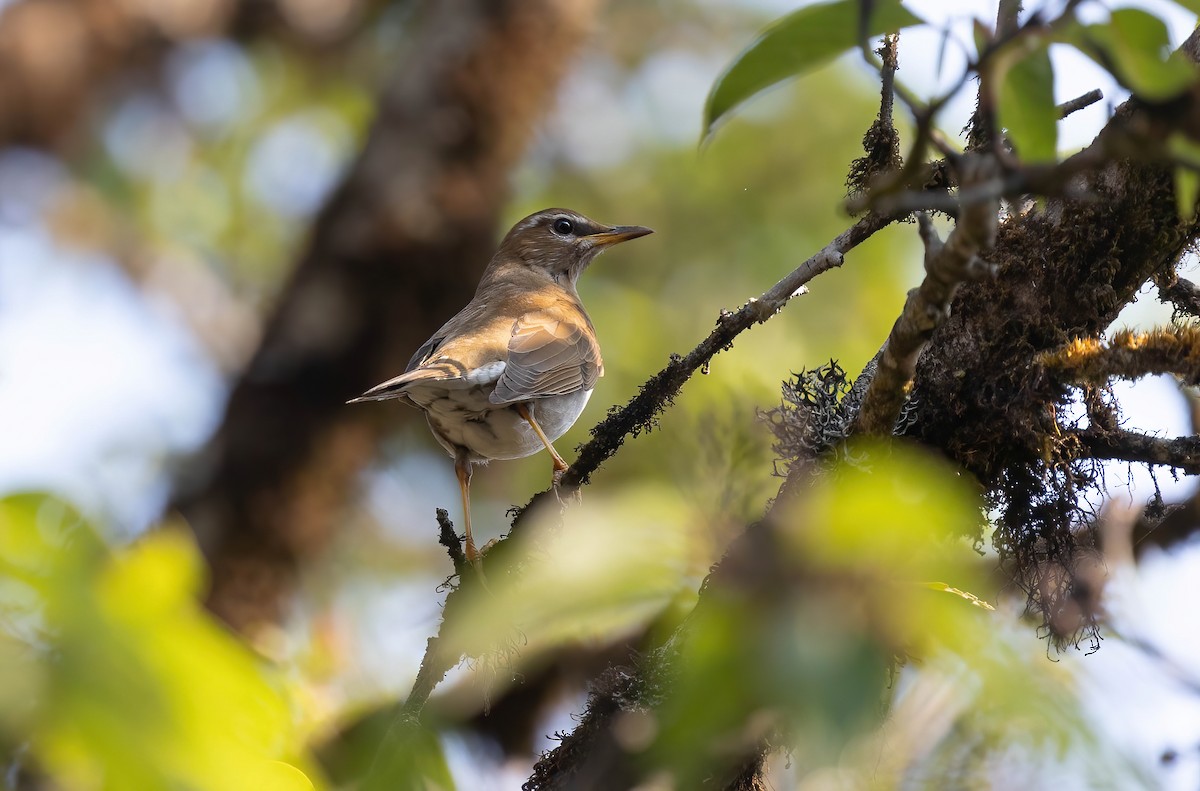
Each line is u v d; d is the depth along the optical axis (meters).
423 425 18.17
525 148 18.31
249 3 20.08
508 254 16.30
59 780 4.25
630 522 4.12
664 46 19.50
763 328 16.86
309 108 20.98
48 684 4.17
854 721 3.61
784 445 8.10
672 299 17.73
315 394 17.41
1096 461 8.46
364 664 13.37
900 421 8.31
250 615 16.50
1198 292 9.10
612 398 17.20
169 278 20.03
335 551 17.47
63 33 19.34
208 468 17.22
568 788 7.50
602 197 18.77
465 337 13.15
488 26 18.16
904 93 5.32
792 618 3.84
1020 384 8.18
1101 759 4.72
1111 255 8.13
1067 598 8.37
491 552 9.41
